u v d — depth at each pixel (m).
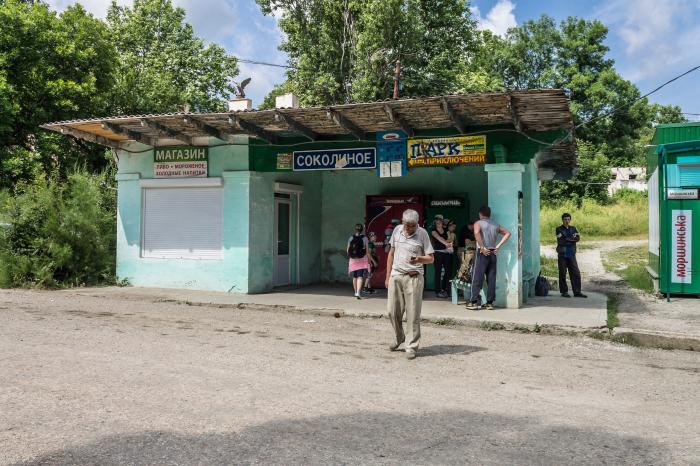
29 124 18.89
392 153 11.61
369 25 25.34
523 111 9.66
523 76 48.53
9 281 13.38
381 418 4.69
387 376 6.12
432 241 12.74
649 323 9.27
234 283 12.80
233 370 6.17
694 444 4.23
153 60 28.61
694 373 6.63
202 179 13.03
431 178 14.64
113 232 14.99
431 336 8.62
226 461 3.75
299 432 4.32
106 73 21.23
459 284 11.12
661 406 5.27
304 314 10.65
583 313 10.13
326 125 11.20
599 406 5.20
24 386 5.38
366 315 10.29
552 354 7.53
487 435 4.34
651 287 14.45
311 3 28.58
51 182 14.55
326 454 3.90
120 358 6.59
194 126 11.58
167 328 8.72
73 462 3.70
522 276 11.91
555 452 4.02
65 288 13.36
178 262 13.37
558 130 10.72
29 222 13.80
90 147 20.34
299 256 14.98
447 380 6.02
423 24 26.64
